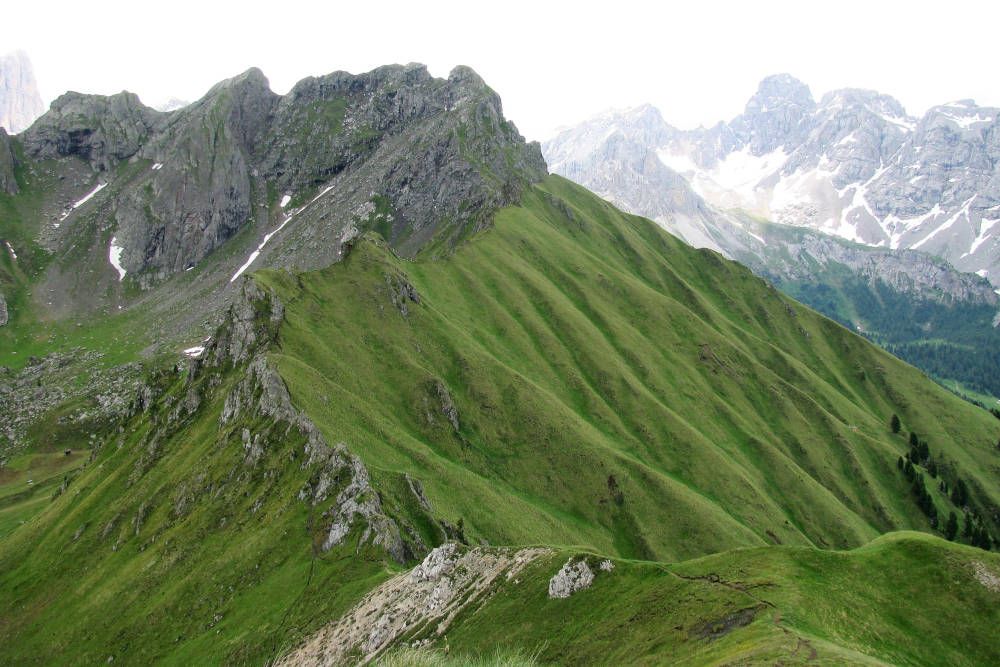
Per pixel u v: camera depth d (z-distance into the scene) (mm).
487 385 181625
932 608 57531
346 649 76500
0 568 142750
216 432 144125
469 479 146250
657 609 58938
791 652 45969
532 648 61062
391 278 199750
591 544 150250
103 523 138250
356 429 139250
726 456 197000
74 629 111625
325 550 99562
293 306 177875
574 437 174375
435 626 71250
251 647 87250
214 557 109812
